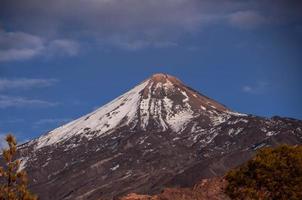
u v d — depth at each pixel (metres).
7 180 43.31
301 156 60.00
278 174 59.97
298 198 58.84
